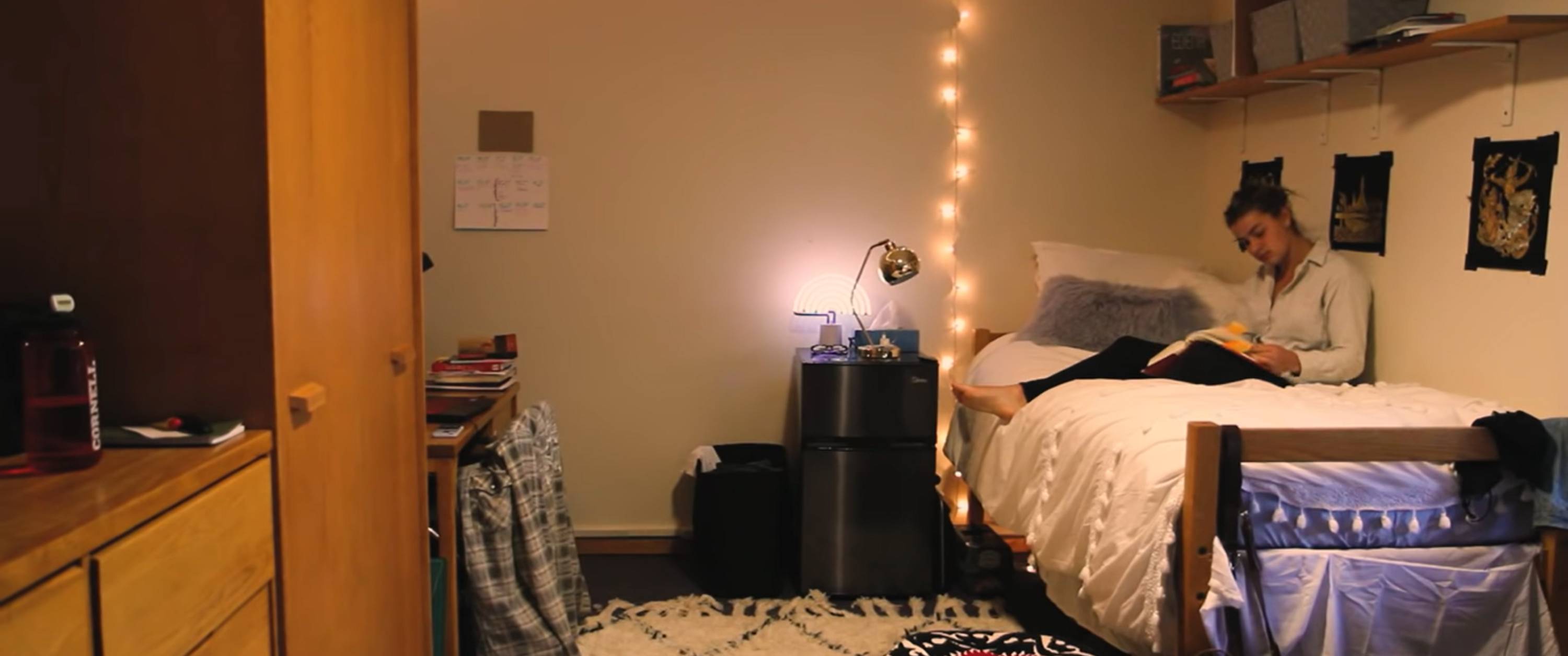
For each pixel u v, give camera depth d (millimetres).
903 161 3869
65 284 1332
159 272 1337
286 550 1384
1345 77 3201
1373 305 3082
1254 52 3391
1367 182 3098
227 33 1311
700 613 3234
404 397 1926
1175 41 3838
